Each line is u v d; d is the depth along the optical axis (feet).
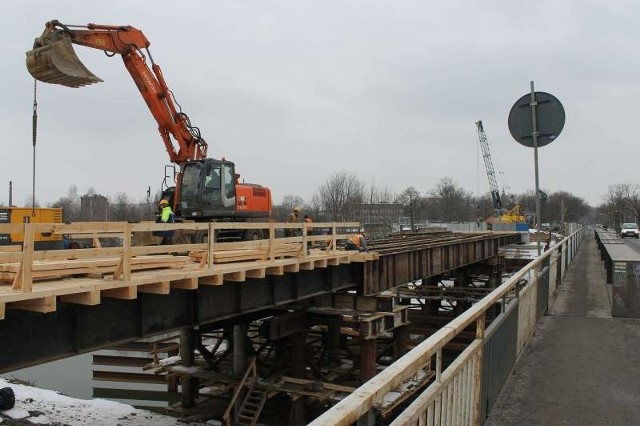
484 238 89.61
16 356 23.76
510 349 22.29
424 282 92.48
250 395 50.37
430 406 11.28
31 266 21.40
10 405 46.21
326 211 235.81
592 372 23.15
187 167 53.36
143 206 266.57
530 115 33.71
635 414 18.37
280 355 57.82
